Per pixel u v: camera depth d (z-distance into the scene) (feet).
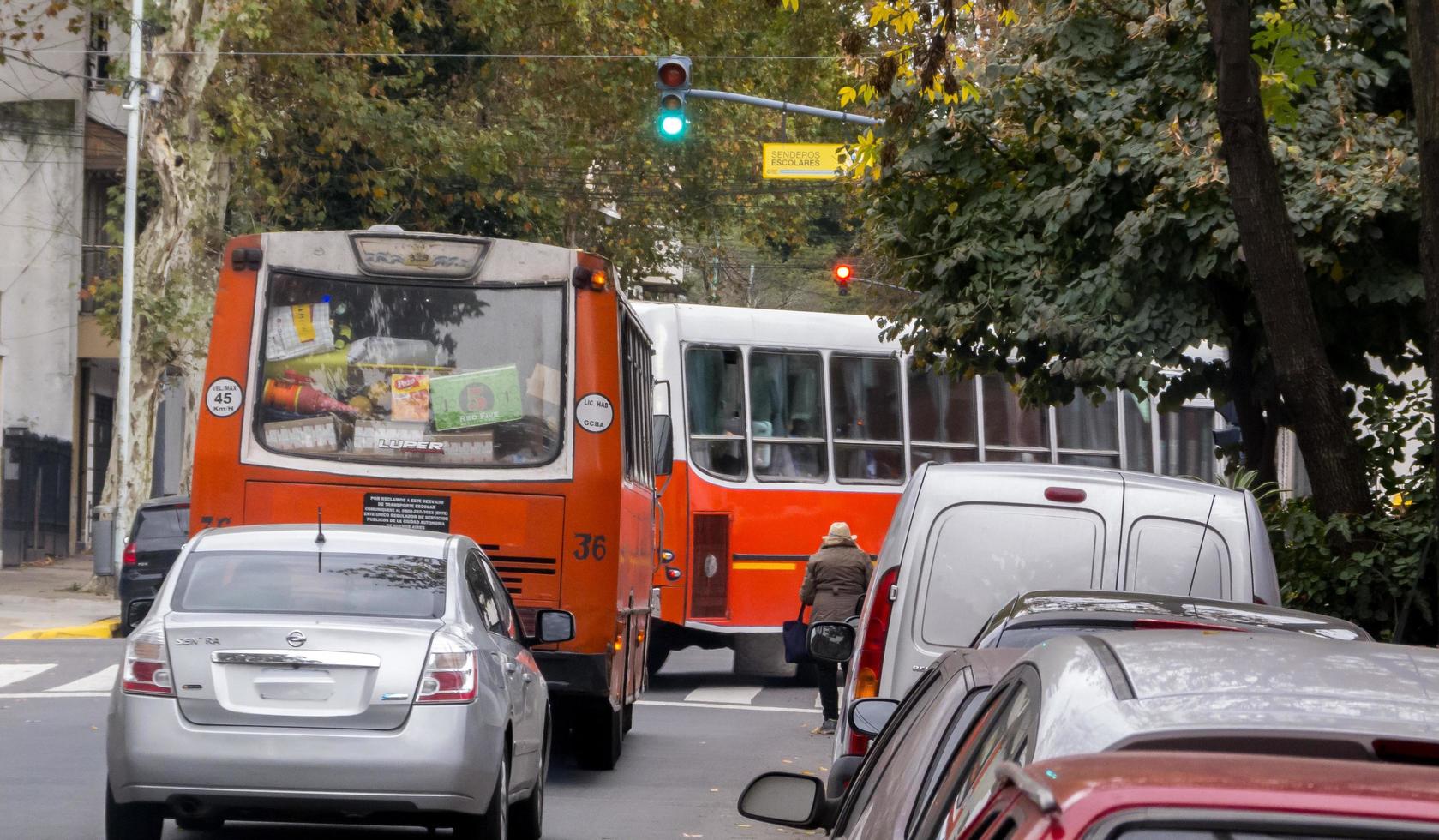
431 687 61.00
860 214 122.11
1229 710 18.12
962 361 115.65
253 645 60.75
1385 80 104.12
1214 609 44.06
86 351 269.64
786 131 271.28
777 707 137.69
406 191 261.65
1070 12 110.32
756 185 288.71
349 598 64.18
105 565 211.00
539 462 90.89
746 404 153.58
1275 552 86.74
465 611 65.21
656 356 151.02
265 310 91.61
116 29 257.14
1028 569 57.98
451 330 92.02
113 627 181.88
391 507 90.53
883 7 89.76
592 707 94.43
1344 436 84.02
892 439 159.84
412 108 245.24
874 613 59.11
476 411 91.35
